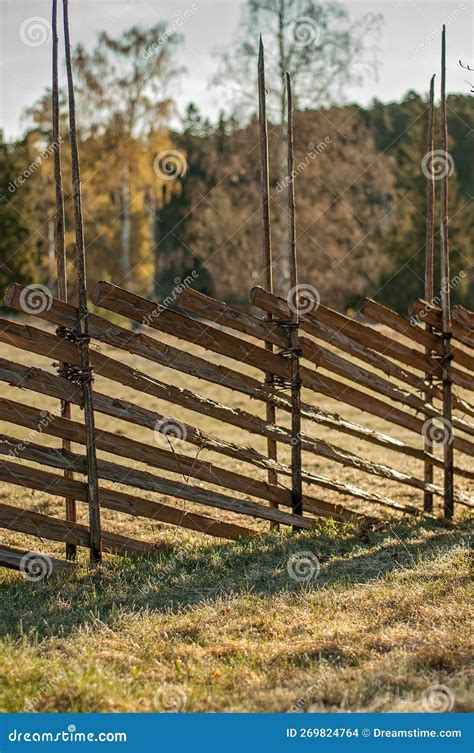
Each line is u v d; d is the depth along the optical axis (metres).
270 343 9.18
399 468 13.59
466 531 9.31
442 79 9.72
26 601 7.44
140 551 8.59
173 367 8.55
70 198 33.31
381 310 9.48
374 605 7.11
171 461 8.64
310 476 9.38
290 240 9.15
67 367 8.20
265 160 9.18
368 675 5.72
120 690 5.68
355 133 31.80
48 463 8.16
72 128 8.16
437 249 38.03
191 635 6.70
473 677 5.68
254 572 8.05
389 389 9.63
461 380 10.02
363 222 31.55
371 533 9.22
